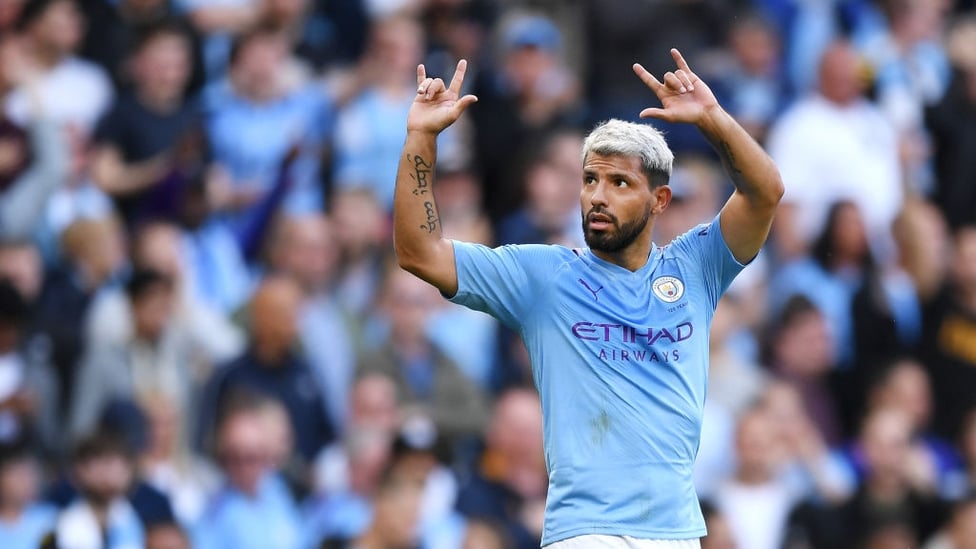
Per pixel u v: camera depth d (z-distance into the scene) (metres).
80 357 43.34
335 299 46.59
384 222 49.84
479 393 45.62
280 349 43.88
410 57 52.72
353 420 43.34
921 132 59.47
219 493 41.25
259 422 41.31
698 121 23.61
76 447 39.91
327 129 51.75
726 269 24.31
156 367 43.56
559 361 23.53
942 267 54.25
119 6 53.53
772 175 23.78
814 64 59.03
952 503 46.47
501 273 23.70
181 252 47.38
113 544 39.44
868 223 55.28
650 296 23.75
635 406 23.20
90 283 44.84
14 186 47.41
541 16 58.81
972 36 61.16
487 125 53.72
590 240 23.58
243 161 50.28
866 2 61.66
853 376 50.44
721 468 44.62
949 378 52.00
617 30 58.22
